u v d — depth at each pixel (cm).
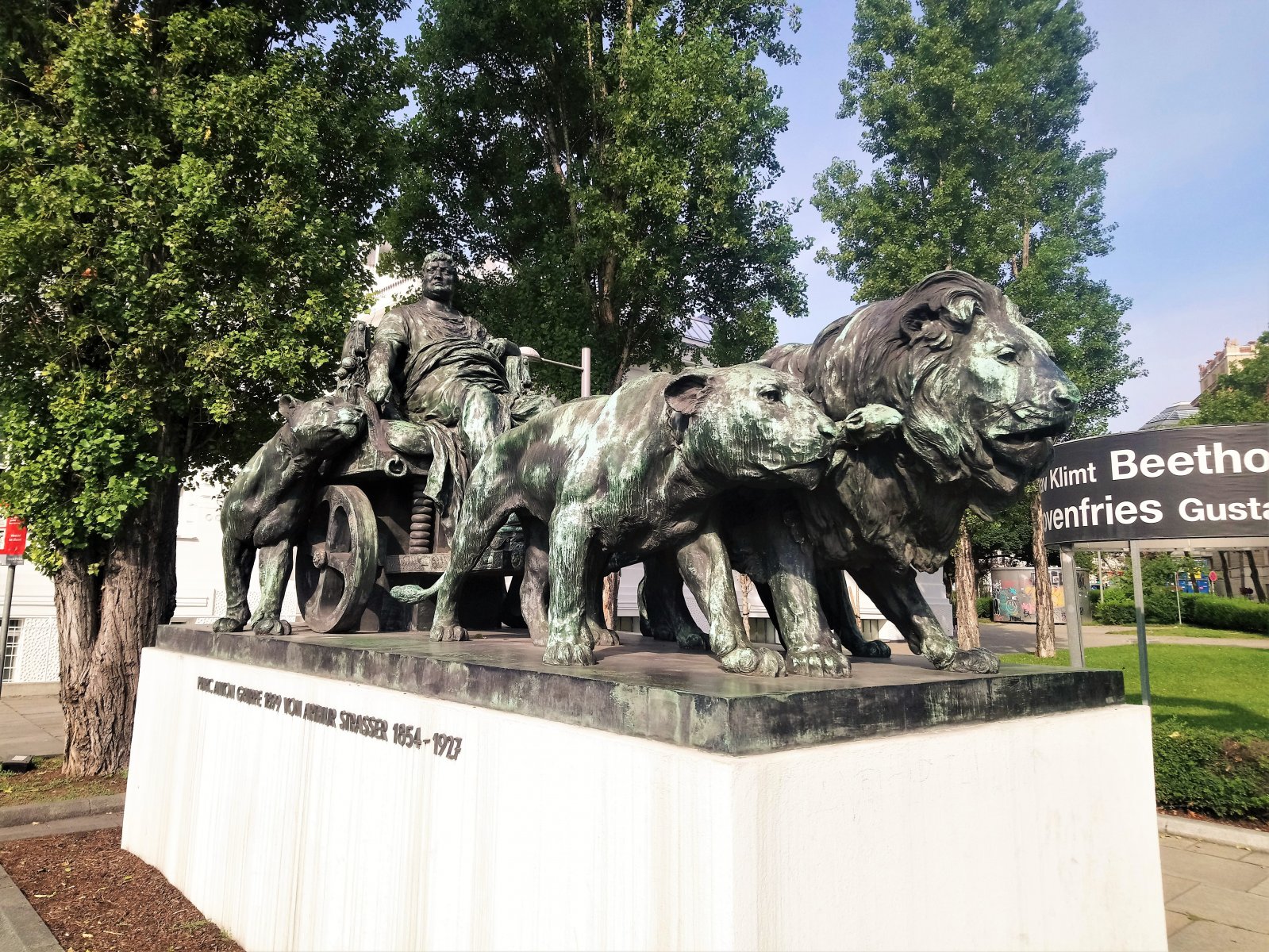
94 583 718
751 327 1100
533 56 1124
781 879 153
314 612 429
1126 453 581
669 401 225
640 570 1579
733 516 259
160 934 342
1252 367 2553
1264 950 355
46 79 660
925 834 180
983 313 220
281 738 316
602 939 171
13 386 650
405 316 477
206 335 668
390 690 265
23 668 1254
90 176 611
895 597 260
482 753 213
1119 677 252
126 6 734
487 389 429
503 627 473
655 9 1083
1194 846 519
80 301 657
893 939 170
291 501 416
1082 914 213
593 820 177
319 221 714
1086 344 1354
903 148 1265
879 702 184
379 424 419
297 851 293
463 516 324
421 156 1158
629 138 1039
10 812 571
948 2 1339
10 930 351
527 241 1168
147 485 705
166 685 445
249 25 741
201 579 1345
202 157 681
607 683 189
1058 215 1375
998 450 212
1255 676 1176
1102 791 226
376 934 244
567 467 258
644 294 1074
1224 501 547
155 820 433
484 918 204
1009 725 206
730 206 1072
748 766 151
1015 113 1381
